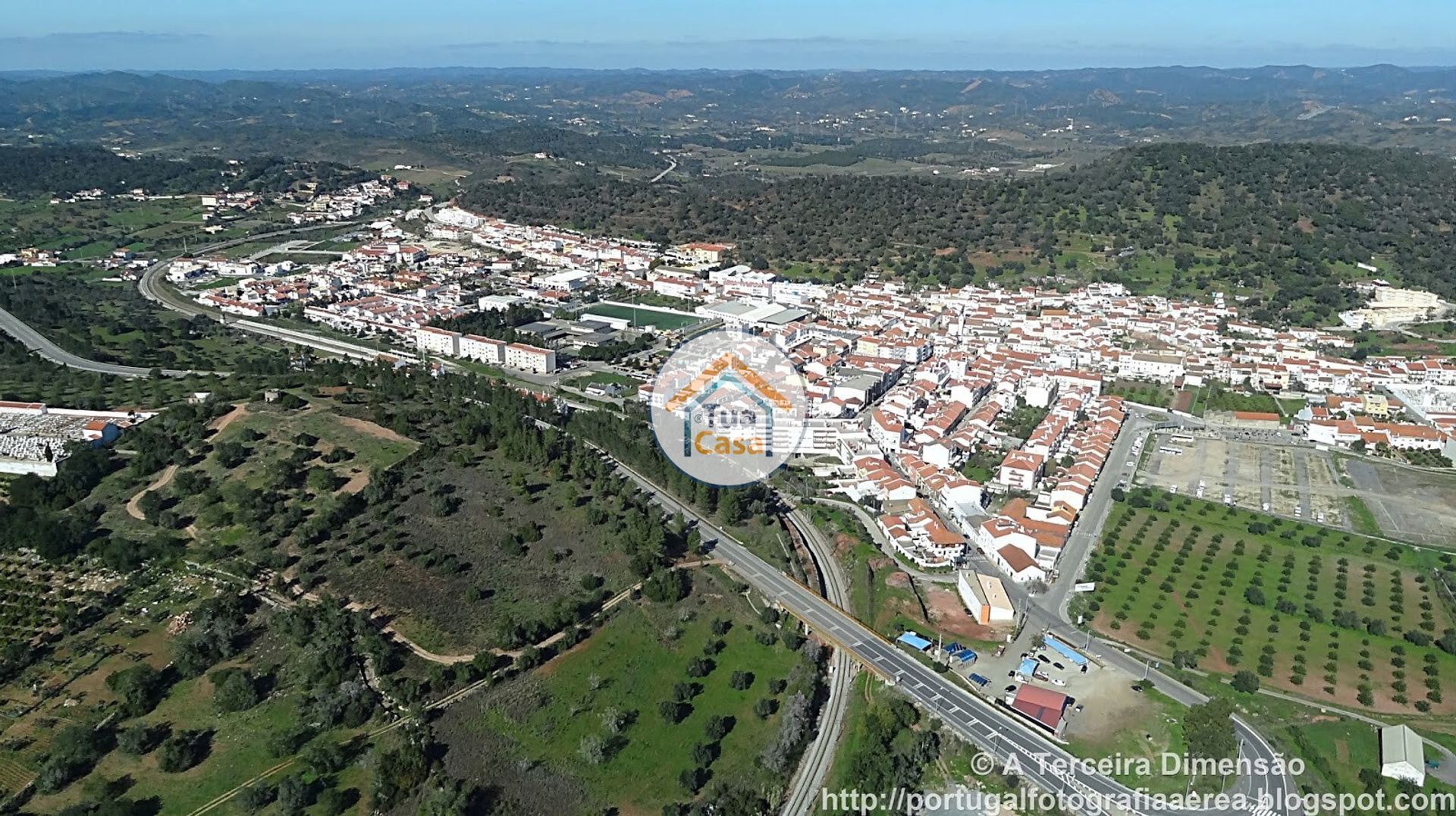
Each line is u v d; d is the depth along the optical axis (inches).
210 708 7258.9
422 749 6884.8
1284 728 7568.9
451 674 7716.5
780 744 7322.8
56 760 6525.6
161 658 7701.8
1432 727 7588.6
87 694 7253.9
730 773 7190.0
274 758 6825.8
